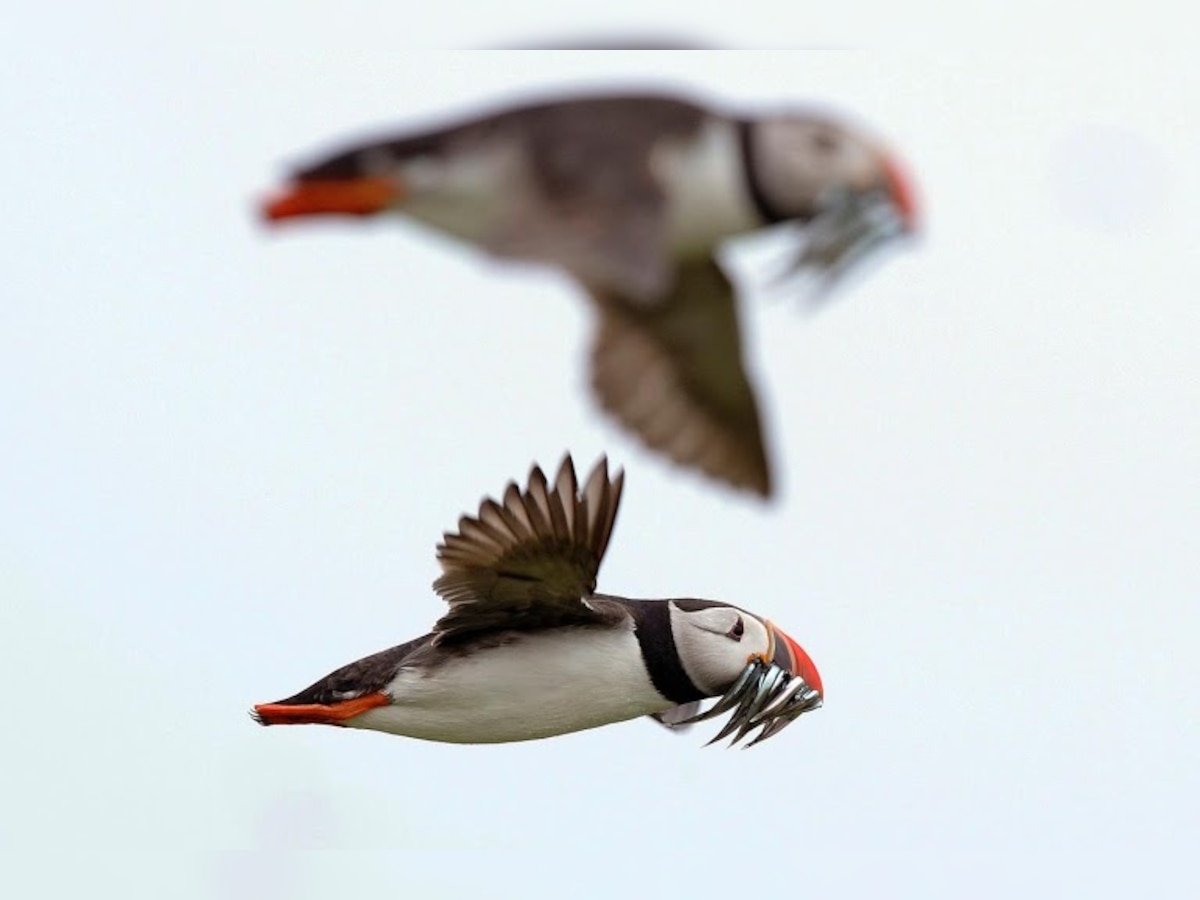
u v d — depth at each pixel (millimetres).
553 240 5801
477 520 12008
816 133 6207
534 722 13133
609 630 13172
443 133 5980
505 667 12977
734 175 6152
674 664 13312
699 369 7410
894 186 6281
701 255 6504
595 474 11844
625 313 7289
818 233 6266
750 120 6211
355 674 13180
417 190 5875
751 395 7410
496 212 5910
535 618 12953
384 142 5965
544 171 5930
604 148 6004
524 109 6047
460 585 12547
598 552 12102
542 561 12273
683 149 6105
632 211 5891
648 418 7449
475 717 13070
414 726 13172
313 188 5988
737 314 7266
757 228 6254
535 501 11805
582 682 13086
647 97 6164
